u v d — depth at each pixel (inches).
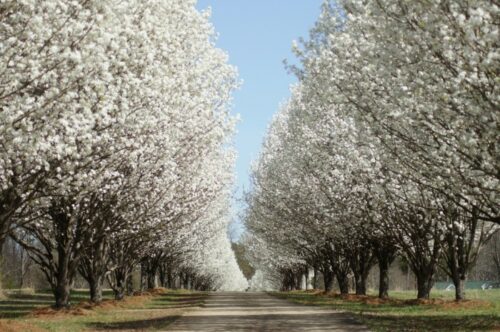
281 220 2123.5
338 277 2119.8
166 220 1439.5
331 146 1409.9
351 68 798.5
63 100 631.8
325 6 908.0
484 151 671.1
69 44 623.2
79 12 628.4
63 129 690.2
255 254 3789.4
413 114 717.3
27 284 3152.1
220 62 1194.6
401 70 695.1
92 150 829.2
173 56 942.4
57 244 1233.4
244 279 6525.6
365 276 1905.8
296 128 1620.3
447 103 661.9
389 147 824.9
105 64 639.8
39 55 605.9
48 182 767.7
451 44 591.2
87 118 690.2
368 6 687.1
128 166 1064.8
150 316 1163.3
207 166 1508.4
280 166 1913.1
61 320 1028.5
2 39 597.9
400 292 2532.0
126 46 719.7
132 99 826.8
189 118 1154.7
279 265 3415.4
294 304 1649.9
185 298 2149.4
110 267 1616.6
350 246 1859.0
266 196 2223.2
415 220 1336.1
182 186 1350.9
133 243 1615.4
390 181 1146.0
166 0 936.3
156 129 1015.6
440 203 1167.6
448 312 1133.7
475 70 597.0
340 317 1109.1
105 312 1245.7
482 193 780.0
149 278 2672.2
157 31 852.6
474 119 651.5
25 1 577.0
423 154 808.3
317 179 1582.2
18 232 1288.1
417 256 1424.7
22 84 626.8
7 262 2898.6
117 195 1130.0
